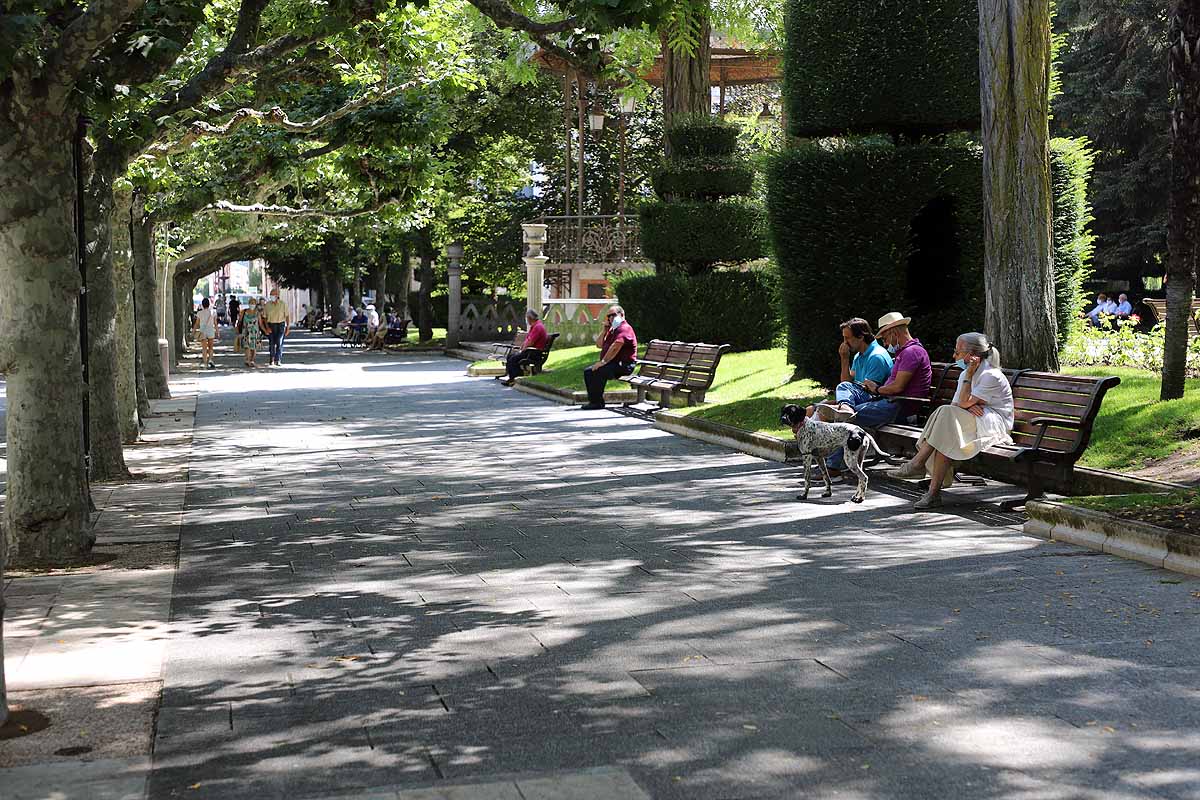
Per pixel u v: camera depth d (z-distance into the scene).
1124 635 6.51
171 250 32.50
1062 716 5.26
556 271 40.66
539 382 25.34
